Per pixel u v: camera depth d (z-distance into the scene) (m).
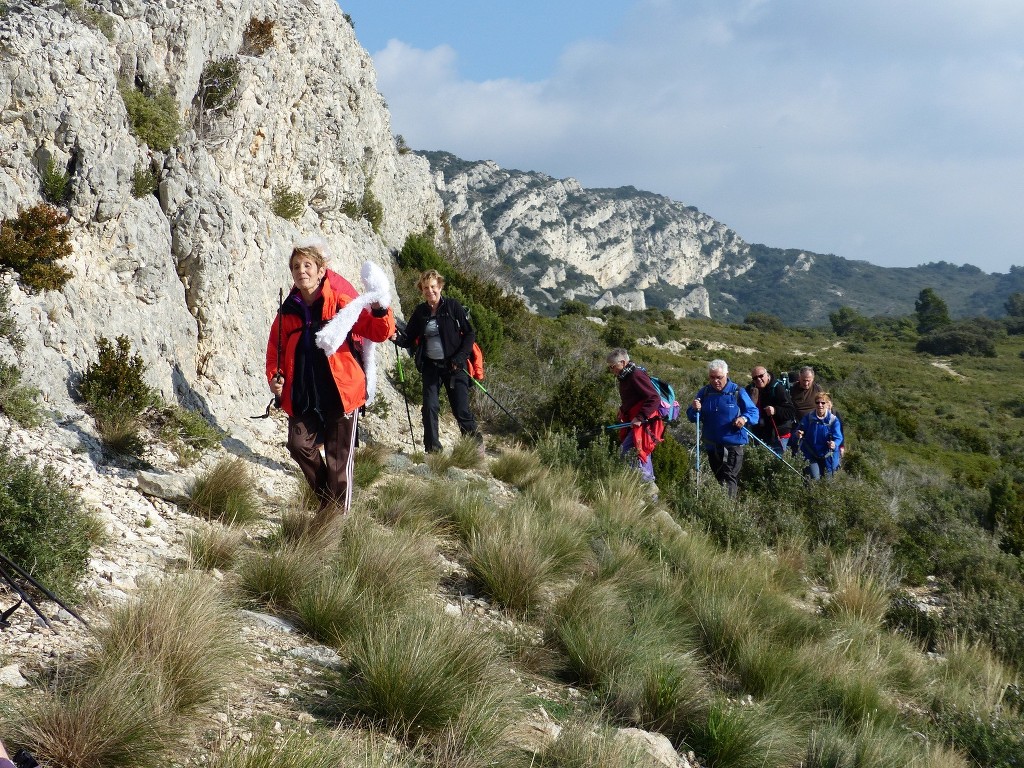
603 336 46.84
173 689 2.86
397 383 12.48
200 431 7.18
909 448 33.41
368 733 3.10
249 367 9.27
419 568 5.00
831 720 4.45
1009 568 9.83
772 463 11.48
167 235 8.17
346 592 4.19
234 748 2.54
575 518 7.18
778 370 60.41
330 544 4.95
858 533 10.37
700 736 3.93
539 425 12.92
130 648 3.02
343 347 5.29
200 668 2.99
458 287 19.83
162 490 5.72
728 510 9.14
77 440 6.01
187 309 8.45
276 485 7.06
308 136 12.43
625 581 5.94
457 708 3.26
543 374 16.38
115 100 7.46
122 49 8.32
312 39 13.07
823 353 86.75
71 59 7.01
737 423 10.13
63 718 2.52
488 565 5.37
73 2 7.82
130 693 2.69
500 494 8.63
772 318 136.88
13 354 6.12
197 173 8.76
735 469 10.29
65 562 3.77
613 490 8.86
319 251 5.23
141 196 7.96
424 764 2.97
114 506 5.20
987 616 7.34
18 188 6.68
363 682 3.42
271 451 8.34
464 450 9.44
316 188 12.81
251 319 9.52
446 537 6.42
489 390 13.20
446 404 12.66
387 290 5.23
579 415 12.84
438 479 8.00
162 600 3.31
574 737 3.28
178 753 2.63
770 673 4.79
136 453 6.36
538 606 5.20
